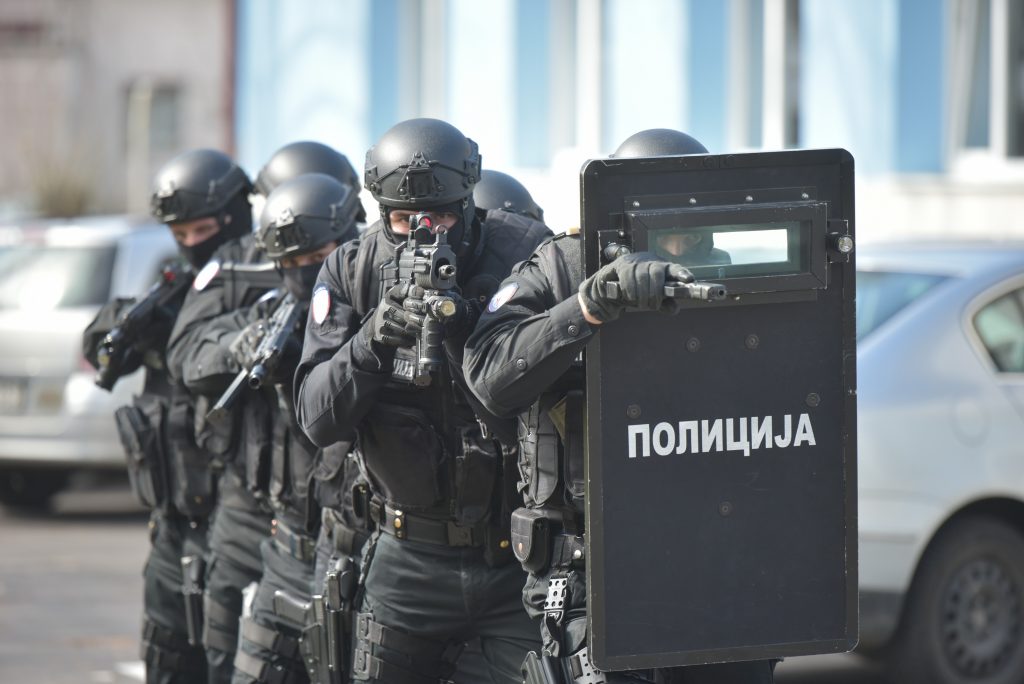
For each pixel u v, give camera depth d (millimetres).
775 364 11852
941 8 43000
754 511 11891
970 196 41781
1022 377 21953
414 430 14094
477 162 14266
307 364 14430
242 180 20281
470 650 14875
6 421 36688
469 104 56875
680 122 49406
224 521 18531
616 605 11680
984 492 21188
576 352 11469
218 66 100812
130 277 37188
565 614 12297
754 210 11547
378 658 14641
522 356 11586
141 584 30875
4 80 101312
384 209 14305
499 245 14500
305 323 16766
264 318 17000
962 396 21375
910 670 21094
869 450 20812
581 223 11461
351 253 14930
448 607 14398
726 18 48000
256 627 17094
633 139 13906
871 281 22969
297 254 16875
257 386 15938
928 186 42469
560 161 50875
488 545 14188
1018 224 40812
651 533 11711
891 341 21547
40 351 36625
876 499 20750
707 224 11484
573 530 12500
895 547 20734
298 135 63375
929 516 20891
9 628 27219
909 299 22250
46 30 101062
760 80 47844
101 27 101625
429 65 59000
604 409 11570
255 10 65438
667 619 11773
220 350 17688
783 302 11797
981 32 43188
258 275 18219
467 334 12766
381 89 60281
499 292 12320
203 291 18578
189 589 19453
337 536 15648
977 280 22328
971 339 21859
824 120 45031
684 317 11656
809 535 12016
